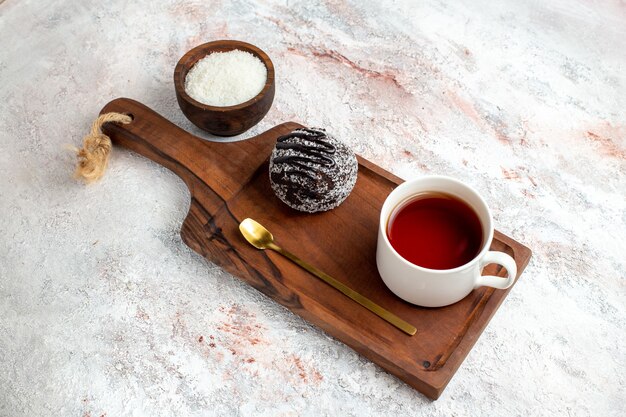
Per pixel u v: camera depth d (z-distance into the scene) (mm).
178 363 634
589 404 618
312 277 645
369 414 614
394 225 627
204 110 691
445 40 817
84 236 693
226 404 618
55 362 637
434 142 746
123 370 632
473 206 620
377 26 827
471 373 629
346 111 765
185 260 680
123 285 668
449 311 630
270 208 684
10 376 633
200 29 823
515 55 806
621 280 671
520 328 648
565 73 794
